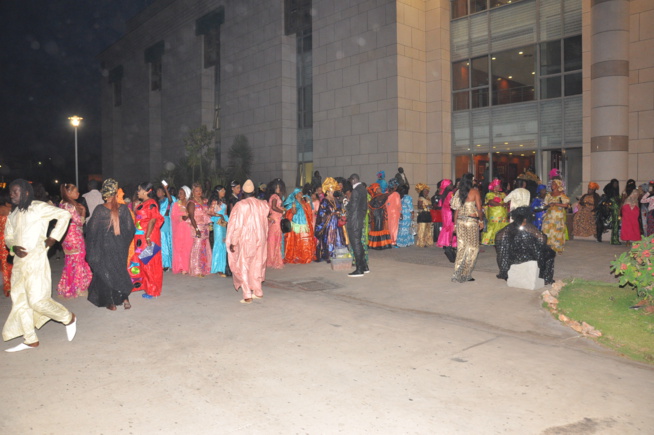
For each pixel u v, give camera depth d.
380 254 12.21
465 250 8.38
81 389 4.11
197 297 7.57
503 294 7.52
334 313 6.55
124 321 6.21
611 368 4.54
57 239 5.30
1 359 4.83
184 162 28.59
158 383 4.23
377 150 19.75
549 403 3.82
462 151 20.06
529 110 18.12
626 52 15.11
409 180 19.55
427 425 3.48
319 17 21.70
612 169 15.23
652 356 4.88
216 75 31.86
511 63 18.58
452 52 20.20
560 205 11.36
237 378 4.33
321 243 10.96
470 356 4.86
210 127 32.34
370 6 19.80
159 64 37.69
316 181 18.28
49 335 5.62
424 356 4.86
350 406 3.78
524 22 18.14
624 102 15.15
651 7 14.68
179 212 9.50
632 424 3.49
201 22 31.20
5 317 6.55
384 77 19.44
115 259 6.61
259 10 26.25
